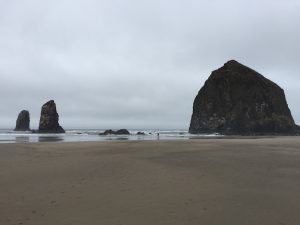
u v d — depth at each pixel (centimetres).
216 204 1135
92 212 1063
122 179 1480
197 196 1222
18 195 1259
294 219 1014
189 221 989
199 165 1789
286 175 1570
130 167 1727
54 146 2944
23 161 2005
